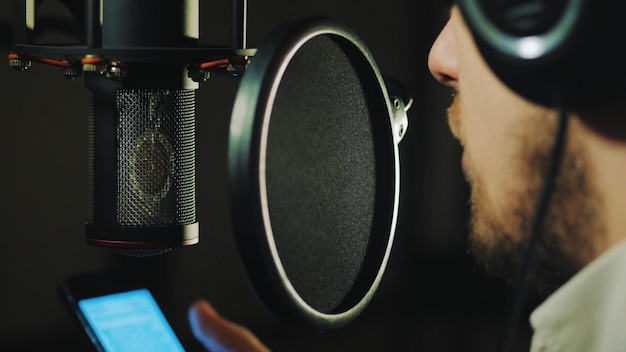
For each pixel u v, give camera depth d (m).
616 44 0.48
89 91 0.68
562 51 0.48
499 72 0.50
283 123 0.54
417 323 1.89
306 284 0.55
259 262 0.53
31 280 1.41
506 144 0.57
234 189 0.52
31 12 0.67
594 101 0.50
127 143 0.66
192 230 0.68
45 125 1.39
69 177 1.42
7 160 1.37
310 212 0.56
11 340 1.39
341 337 1.78
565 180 0.57
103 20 0.64
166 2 0.64
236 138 0.52
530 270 0.52
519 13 0.48
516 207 0.58
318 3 1.67
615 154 0.55
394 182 0.61
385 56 1.80
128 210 0.67
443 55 0.64
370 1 1.76
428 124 1.88
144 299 0.88
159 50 0.63
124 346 0.84
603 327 0.59
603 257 0.58
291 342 1.68
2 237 1.38
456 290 1.91
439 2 1.83
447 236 1.92
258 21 1.59
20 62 0.66
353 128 0.58
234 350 0.64
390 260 1.88
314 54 0.55
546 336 0.61
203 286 1.56
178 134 0.67
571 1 0.47
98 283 0.86
